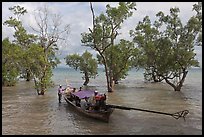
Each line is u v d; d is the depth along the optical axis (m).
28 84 64.75
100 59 60.12
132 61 52.72
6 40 54.75
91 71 63.75
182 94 45.47
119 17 46.47
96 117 24.66
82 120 25.16
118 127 22.55
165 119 25.33
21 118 26.41
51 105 33.84
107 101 37.69
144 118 25.78
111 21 46.97
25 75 61.50
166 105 34.25
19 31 47.28
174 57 47.62
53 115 27.61
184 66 48.72
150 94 45.38
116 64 51.44
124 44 51.00
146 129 21.95
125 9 46.03
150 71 61.22
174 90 51.06
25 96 42.59
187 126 22.84
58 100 38.09
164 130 21.64
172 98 40.59
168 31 47.69
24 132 21.44
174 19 47.25
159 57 49.50
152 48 49.31
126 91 50.06
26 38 47.47
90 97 28.98
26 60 43.25
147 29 49.50
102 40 47.41
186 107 32.69
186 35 46.94
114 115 27.03
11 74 57.66
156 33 49.81
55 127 22.81
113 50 50.38
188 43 46.91
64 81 76.94
